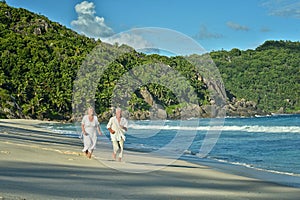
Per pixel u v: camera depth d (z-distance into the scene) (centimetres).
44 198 493
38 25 9850
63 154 1013
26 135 1980
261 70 11781
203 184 761
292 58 12212
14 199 471
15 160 824
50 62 7369
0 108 6009
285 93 10869
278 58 12269
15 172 678
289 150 1658
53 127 3484
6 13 10231
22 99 7019
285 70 11638
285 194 714
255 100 10681
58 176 676
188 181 782
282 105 10675
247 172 1014
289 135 2512
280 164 1219
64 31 10144
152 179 750
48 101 7006
